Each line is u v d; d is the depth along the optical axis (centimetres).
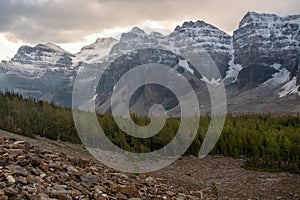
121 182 1669
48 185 1240
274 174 5216
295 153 6075
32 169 1330
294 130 7931
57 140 6794
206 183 4453
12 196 1041
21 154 1500
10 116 7919
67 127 7212
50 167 1459
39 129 7106
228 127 7738
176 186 2436
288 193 4075
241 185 4506
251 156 6419
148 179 2202
